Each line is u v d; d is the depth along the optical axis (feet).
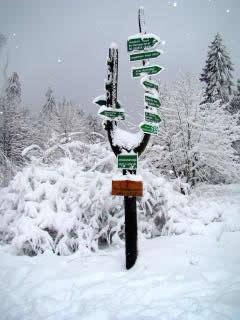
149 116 13.73
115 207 19.69
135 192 13.34
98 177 19.58
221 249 15.85
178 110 41.09
